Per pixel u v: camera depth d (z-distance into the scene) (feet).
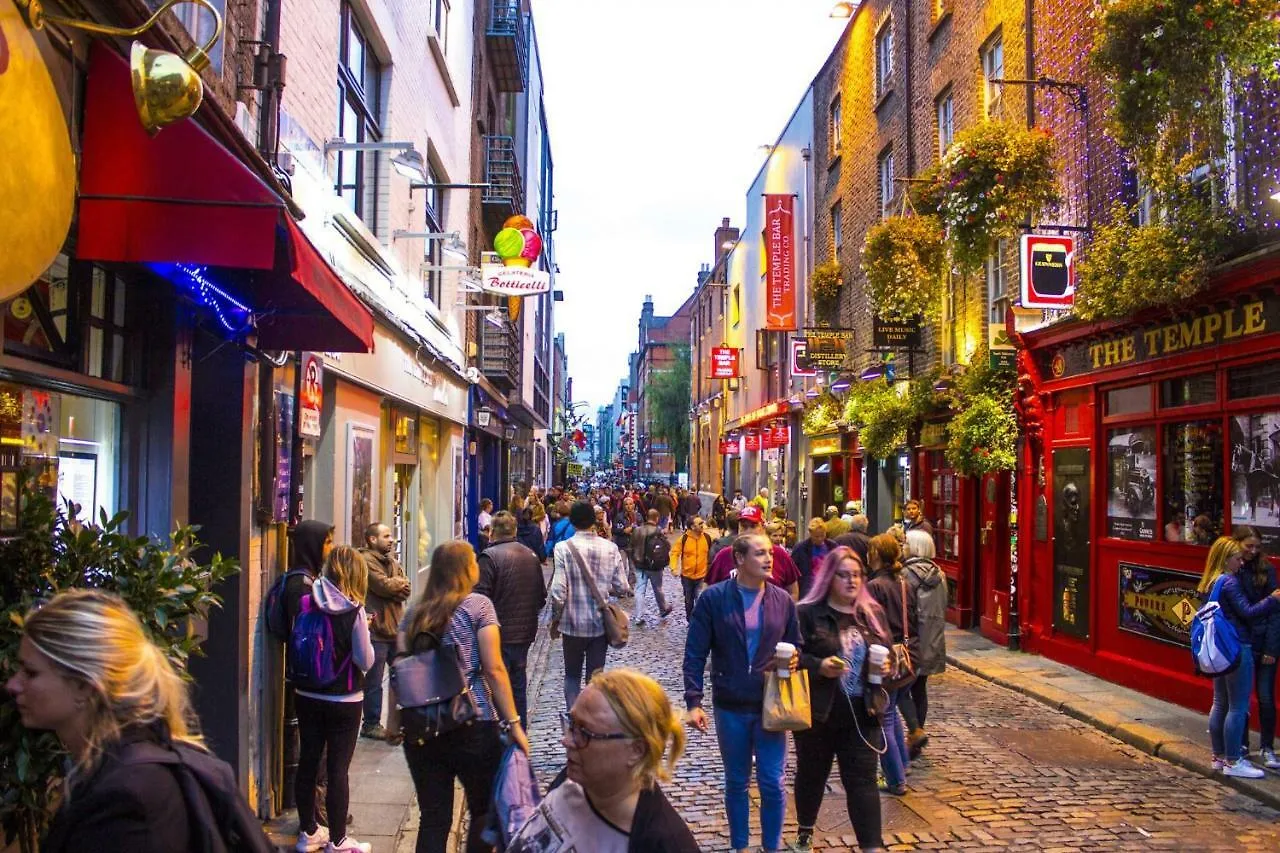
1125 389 33.50
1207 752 23.65
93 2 11.62
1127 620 32.68
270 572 20.30
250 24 18.86
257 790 19.04
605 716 7.46
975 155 34.76
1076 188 36.29
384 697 27.20
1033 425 38.96
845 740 15.84
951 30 49.60
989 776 22.34
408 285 37.22
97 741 6.42
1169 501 31.01
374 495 32.01
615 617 25.57
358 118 31.07
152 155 11.98
